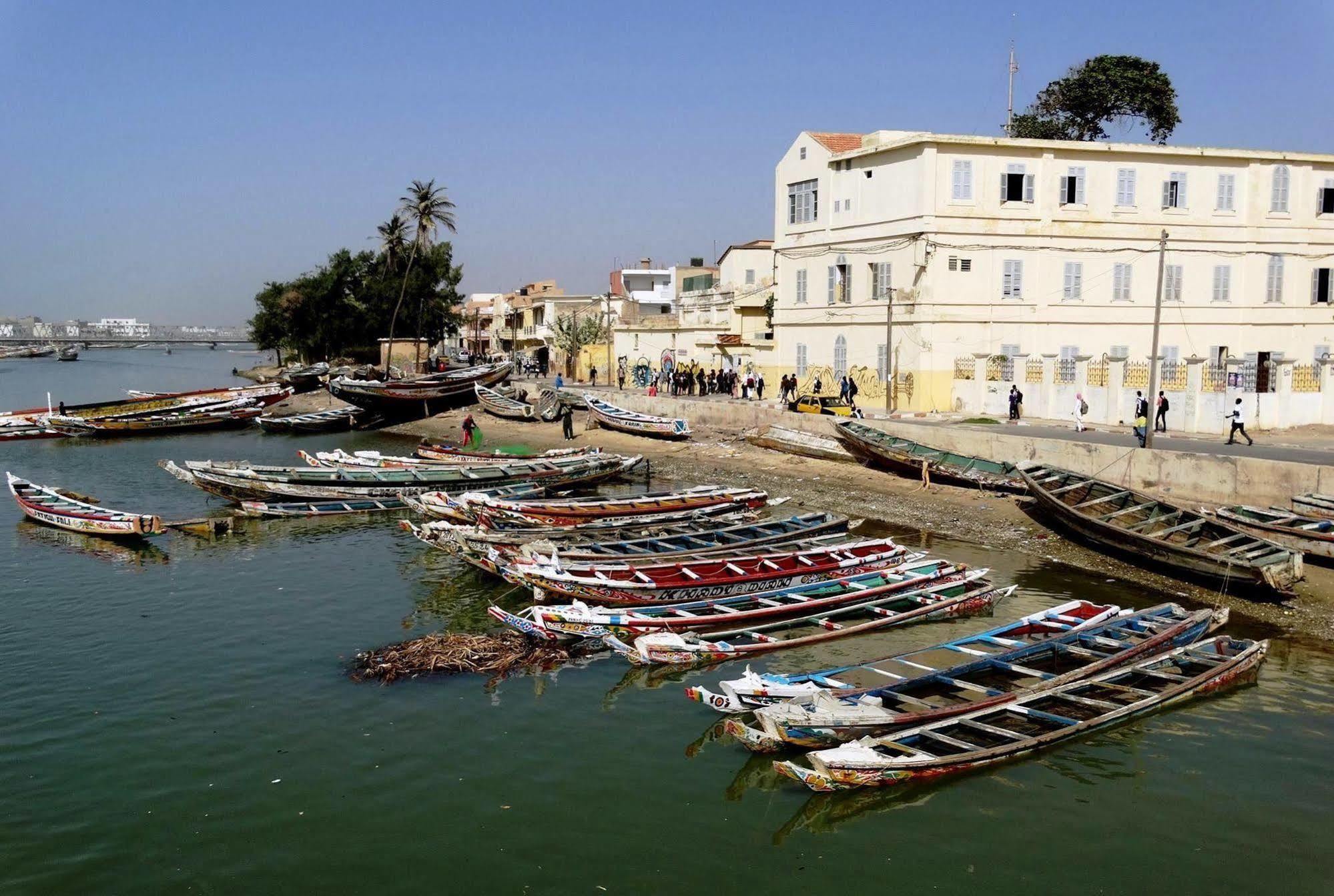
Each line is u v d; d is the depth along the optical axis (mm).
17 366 174625
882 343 43219
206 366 176500
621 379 68562
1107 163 42312
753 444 41031
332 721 15844
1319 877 11578
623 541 24438
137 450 50094
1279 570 19922
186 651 19109
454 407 60188
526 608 20906
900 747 13500
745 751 14812
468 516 27672
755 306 59594
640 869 11867
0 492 36781
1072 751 14414
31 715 16203
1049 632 18422
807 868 11867
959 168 40812
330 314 91750
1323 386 34969
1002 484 30672
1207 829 12516
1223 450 29078
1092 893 11336
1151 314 43250
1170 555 22094
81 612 21625
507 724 15680
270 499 31938
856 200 44344
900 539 27531
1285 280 44562
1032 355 41969
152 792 13742
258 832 12727
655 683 17266
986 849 12180
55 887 11648
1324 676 17078
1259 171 43719
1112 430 34500
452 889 11531
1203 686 16062
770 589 21094
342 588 23266
